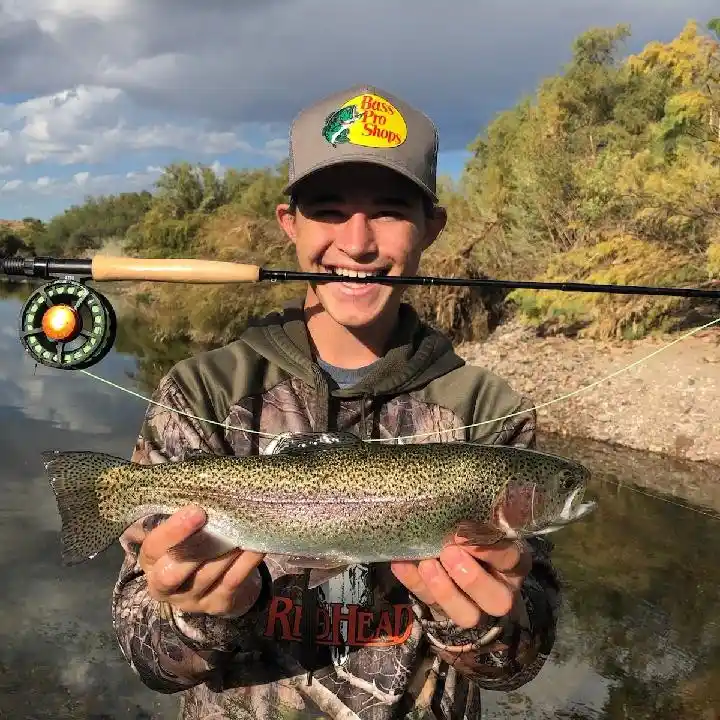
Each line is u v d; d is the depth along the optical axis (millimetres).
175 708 1593
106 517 818
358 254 861
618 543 2363
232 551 729
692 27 4996
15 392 4230
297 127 886
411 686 769
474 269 5512
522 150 6164
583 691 1642
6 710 1553
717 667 1718
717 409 3303
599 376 3910
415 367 876
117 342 6785
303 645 768
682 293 985
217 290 6363
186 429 827
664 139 4504
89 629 1864
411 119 875
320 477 799
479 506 815
